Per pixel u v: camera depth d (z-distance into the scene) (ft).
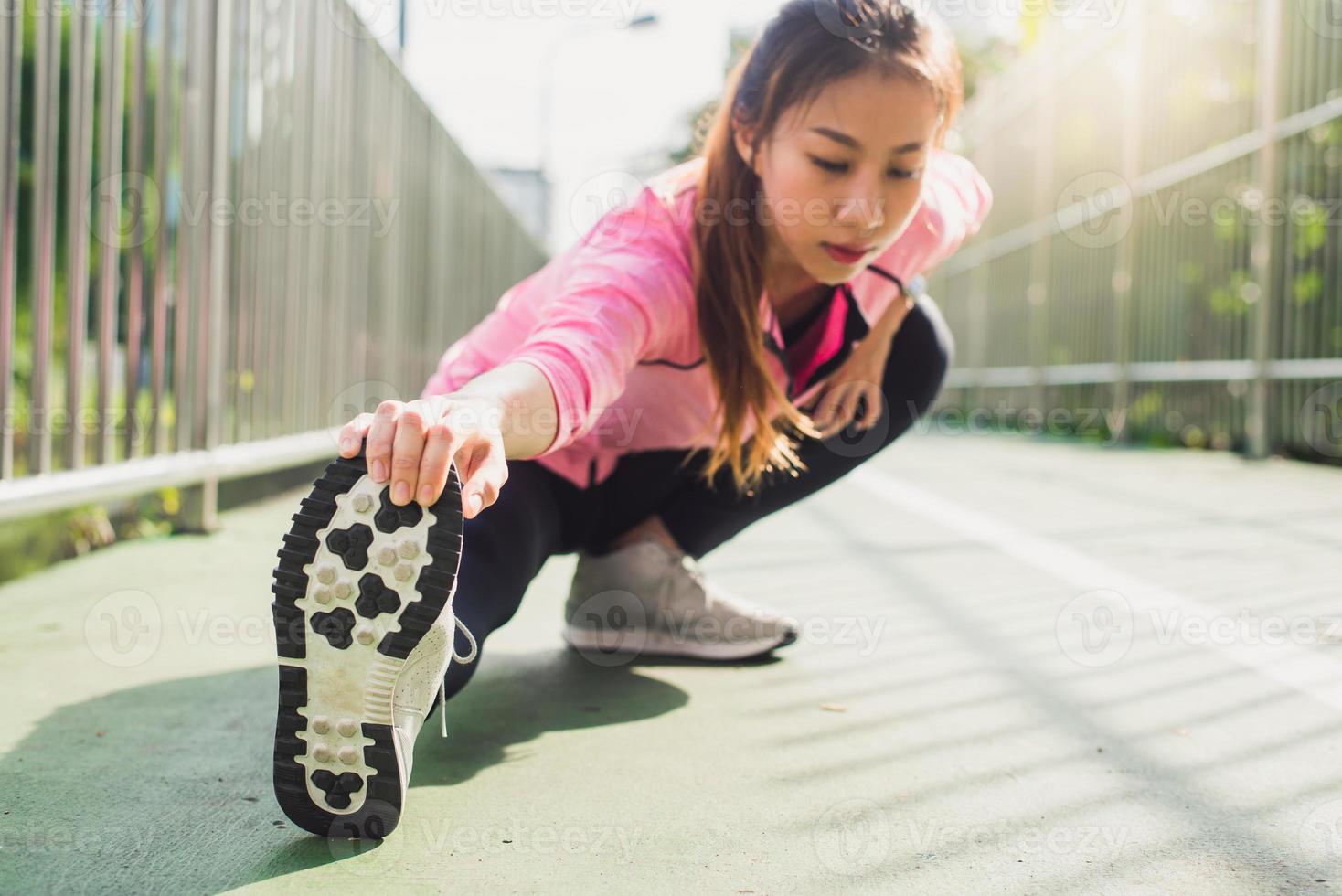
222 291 8.86
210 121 8.54
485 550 3.92
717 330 4.17
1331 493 11.75
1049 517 10.36
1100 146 21.75
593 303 3.77
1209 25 17.78
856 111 3.79
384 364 13.74
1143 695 4.70
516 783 3.66
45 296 6.57
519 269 28.30
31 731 4.07
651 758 3.92
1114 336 20.81
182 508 8.96
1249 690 4.75
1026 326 25.77
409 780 3.37
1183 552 8.27
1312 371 14.61
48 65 6.50
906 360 5.40
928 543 8.98
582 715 4.44
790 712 4.50
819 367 4.89
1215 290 17.43
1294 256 15.14
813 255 4.01
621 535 5.41
